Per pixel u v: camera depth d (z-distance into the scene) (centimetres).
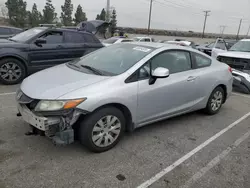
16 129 372
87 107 288
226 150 351
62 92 288
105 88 306
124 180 270
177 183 271
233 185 273
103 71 347
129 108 332
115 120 324
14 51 625
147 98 349
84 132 302
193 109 443
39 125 282
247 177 289
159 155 326
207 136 394
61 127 284
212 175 289
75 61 419
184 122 447
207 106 475
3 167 278
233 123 457
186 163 311
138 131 396
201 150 347
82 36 776
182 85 397
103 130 316
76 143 342
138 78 342
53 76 338
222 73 479
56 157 305
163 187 263
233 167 308
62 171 278
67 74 343
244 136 402
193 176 285
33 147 324
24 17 5559
